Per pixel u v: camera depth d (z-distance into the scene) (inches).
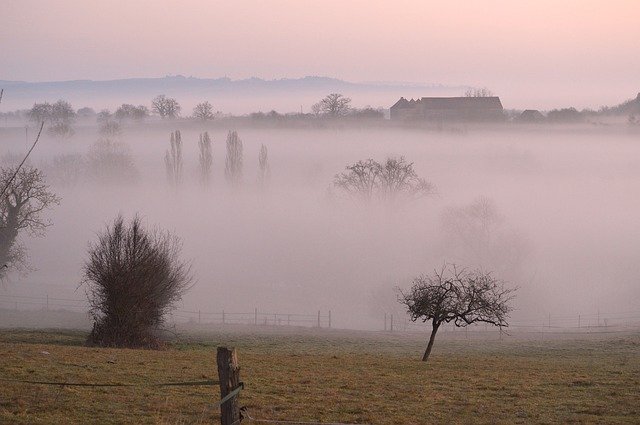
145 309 2728.8
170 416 1304.1
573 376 1971.0
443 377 1937.7
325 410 1419.8
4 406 1321.4
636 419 1386.6
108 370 1797.5
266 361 2261.3
